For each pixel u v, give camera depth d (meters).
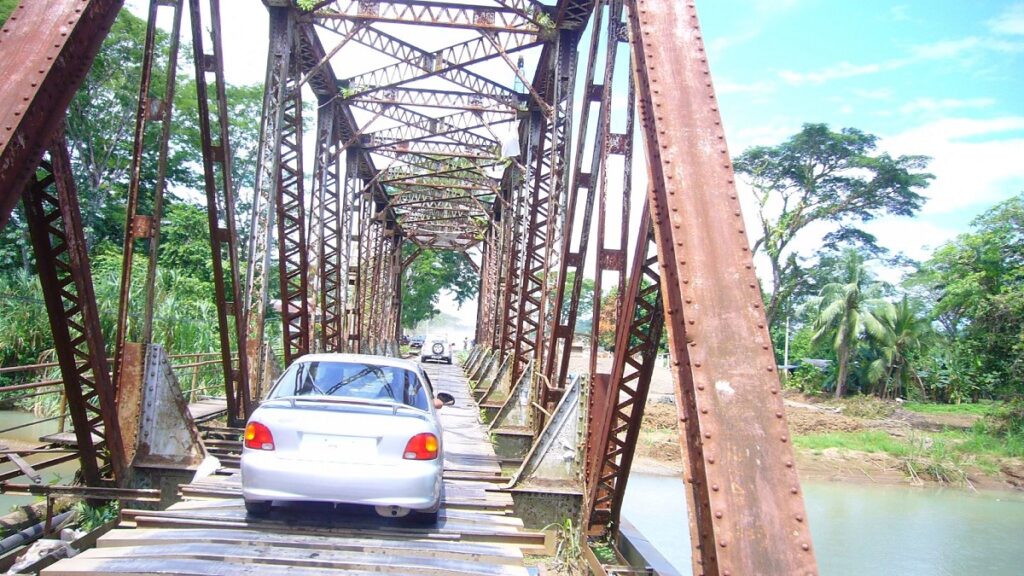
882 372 43.88
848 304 43.81
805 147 43.56
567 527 7.65
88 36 4.80
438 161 25.00
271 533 5.86
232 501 6.92
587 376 8.25
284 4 12.43
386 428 5.92
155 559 5.02
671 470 23.59
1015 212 40.72
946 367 49.50
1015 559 15.67
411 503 5.82
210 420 13.12
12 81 4.27
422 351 46.59
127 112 32.53
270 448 5.86
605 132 7.83
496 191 26.83
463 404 20.03
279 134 12.48
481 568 5.23
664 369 49.22
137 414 7.91
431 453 6.02
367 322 31.83
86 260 6.32
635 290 6.01
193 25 8.30
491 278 34.72
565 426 8.16
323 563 5.11
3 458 7.38
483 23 13.48
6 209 4.25
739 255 3.69
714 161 3.97
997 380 40.12
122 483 7.38
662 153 3.97
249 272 11.85
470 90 17.89
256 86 41.16
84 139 32.28
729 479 3.09
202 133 8.80
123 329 7.95
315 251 17.83
